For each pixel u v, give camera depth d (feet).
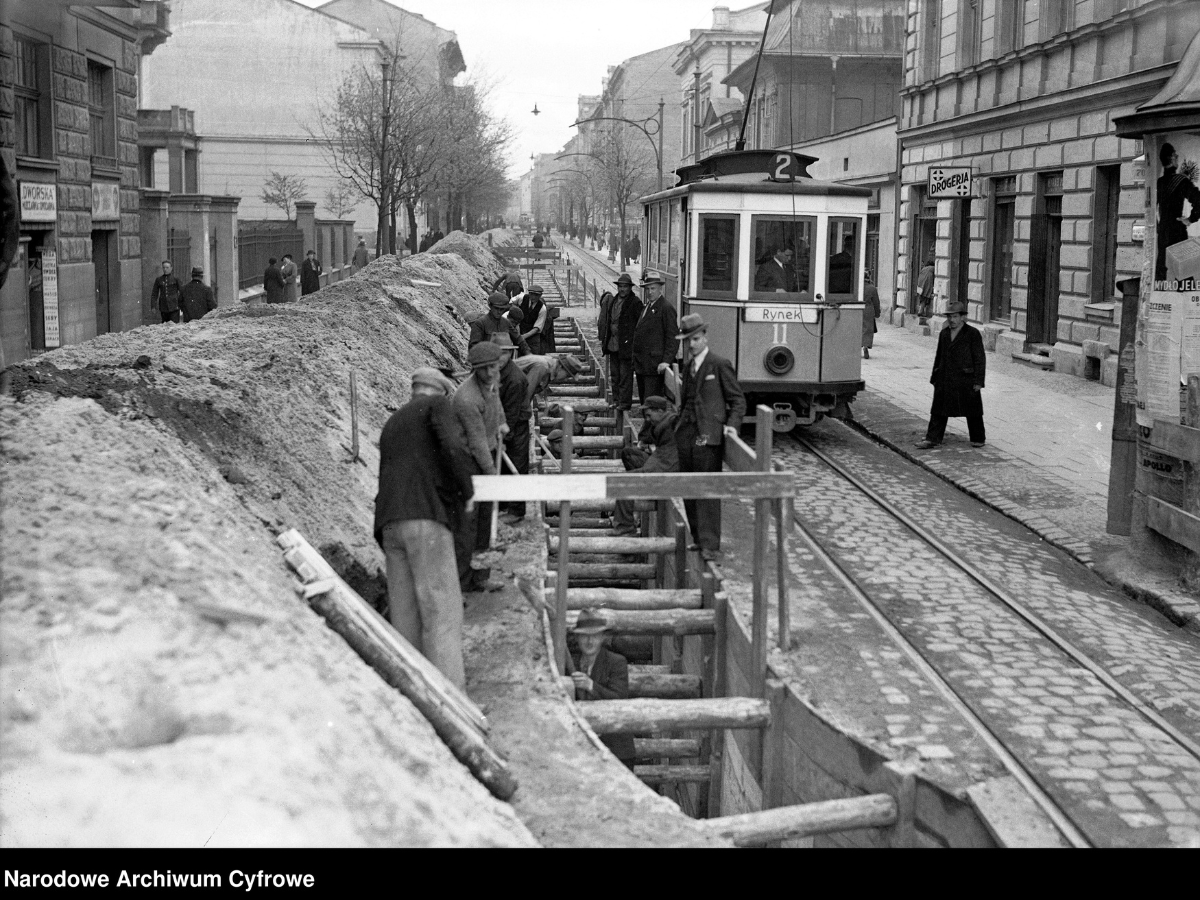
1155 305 33.60
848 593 32.24
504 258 179.32
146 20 114.32
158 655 14.74
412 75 160.04
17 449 18.10
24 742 13.21
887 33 159.33
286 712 14.84
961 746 22.74
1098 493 43.73
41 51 69.56
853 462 50.16
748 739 27.22
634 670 35.78
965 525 39.75
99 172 78.95
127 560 16.06
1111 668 26.96
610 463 44.04
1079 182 72.74
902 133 104.78
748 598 31.12
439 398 23.91
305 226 144.15
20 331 65.57
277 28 192.03
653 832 19.19
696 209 51.75
